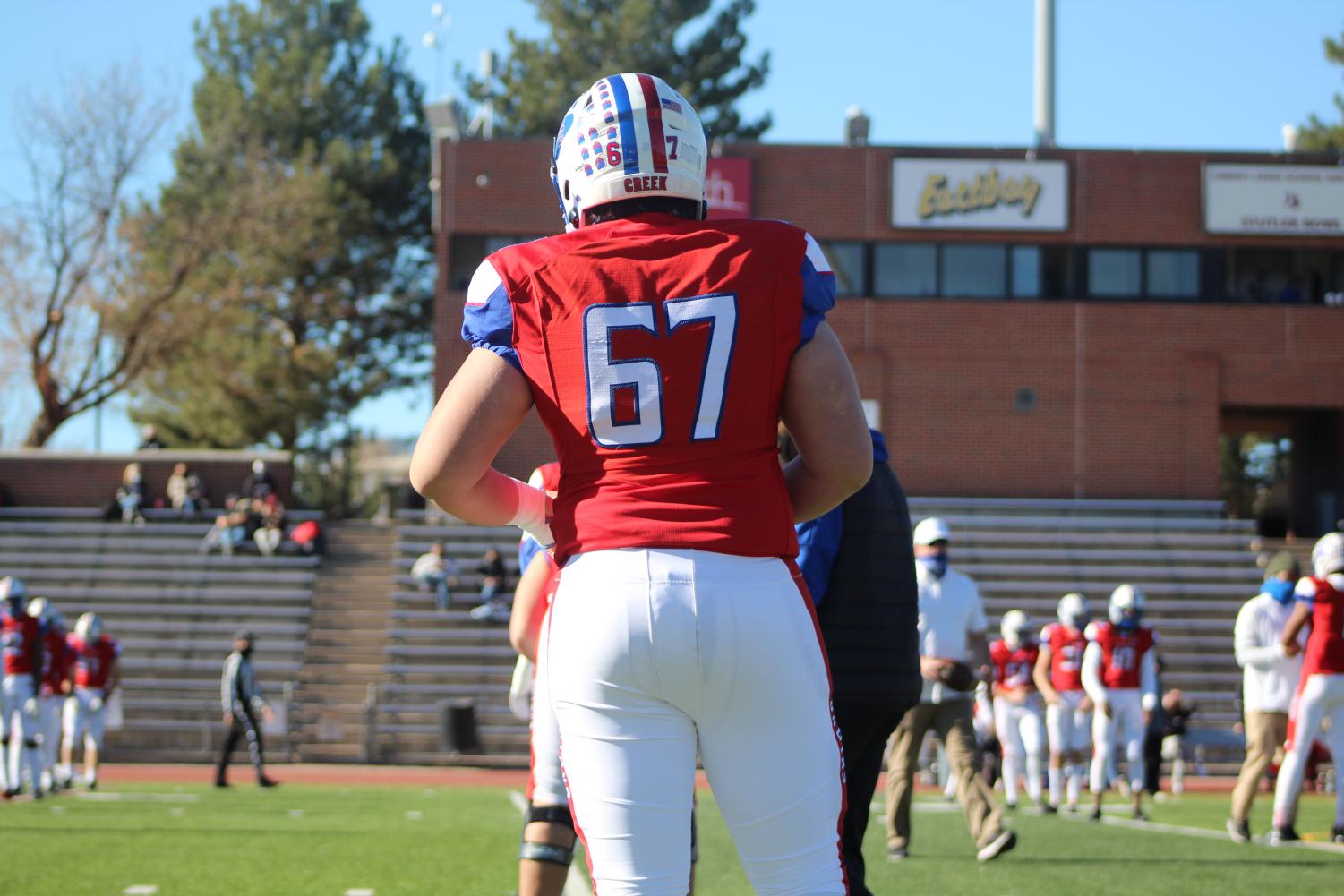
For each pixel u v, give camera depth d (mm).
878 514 6883
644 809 3609
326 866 13305
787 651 3641
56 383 56062
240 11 70938
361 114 70250
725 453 3688
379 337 69938
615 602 3574
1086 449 45125
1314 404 45469
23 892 11156
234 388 62531
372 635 39594
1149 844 15234
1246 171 45656
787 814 3676
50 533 43875
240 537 42875
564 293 3742
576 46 69938
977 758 13352
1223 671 38250
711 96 70875
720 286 3715
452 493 3848
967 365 45219
